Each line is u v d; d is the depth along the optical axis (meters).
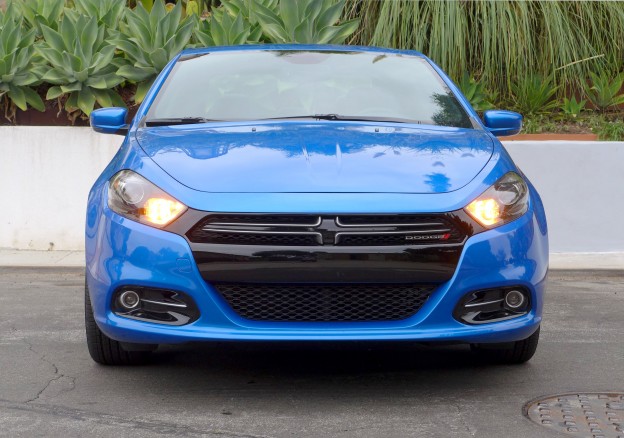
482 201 4.41
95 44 9.62
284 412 4.24
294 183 4.34
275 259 4.21
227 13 9.73
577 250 8.94
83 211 8.95
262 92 5.55
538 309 4.56
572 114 10.38
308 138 4.85
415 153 4.70
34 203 8.95
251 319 4.30
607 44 10.79
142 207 4.38
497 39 10.37
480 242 4.34
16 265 8.26
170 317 4.33
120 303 4.40
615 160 8.87
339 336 4.24
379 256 4.22
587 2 10.58
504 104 10.61
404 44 10.27
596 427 4.08
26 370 4.98
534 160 8.85
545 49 10.55
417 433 3.96
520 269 4.43
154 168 4.53
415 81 5.80
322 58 5.98
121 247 4.37
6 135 8.89
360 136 4.92
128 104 10.14
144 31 9.50
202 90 5.59
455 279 4.30
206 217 4.25
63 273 8.23
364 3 10.55
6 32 9.53
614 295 7.39
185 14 11.25
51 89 9.48
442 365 5.10
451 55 10.12
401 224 4.25
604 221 8.92
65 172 8.92
